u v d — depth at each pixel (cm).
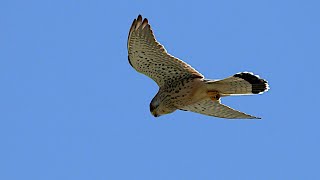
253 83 1584
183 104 1680
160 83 1695
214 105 1706
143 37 1558
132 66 1662
